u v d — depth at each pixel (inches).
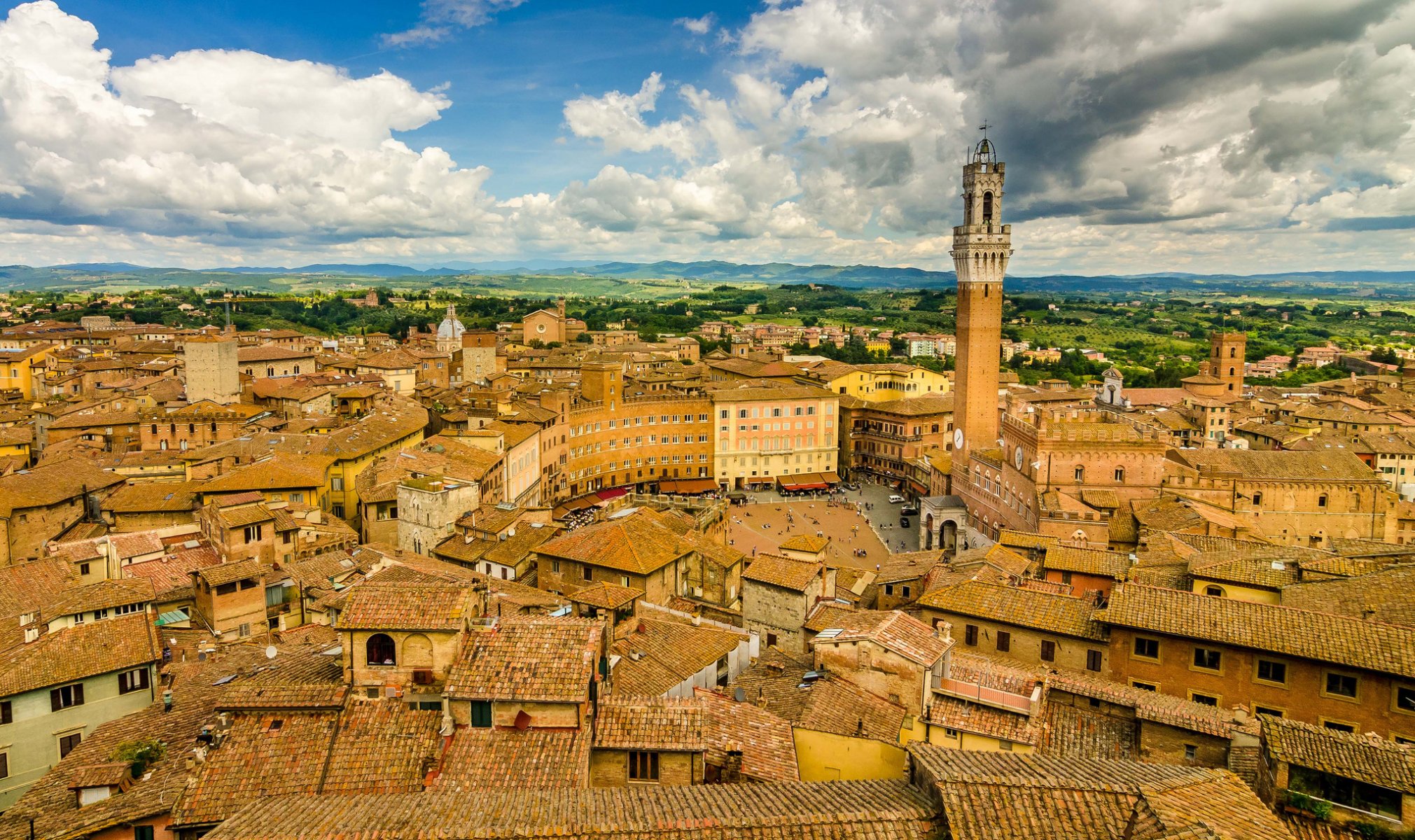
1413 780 1428.4
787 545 3555.6
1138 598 2532.0
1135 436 5551.2
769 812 1259.8
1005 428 6323.8
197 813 1534.2
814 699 2014.0
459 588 1867.6
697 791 1402.6
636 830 1200.8
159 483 4739.2
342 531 4232.3
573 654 1772.9
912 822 1198.3
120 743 1913.1
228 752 1657.2
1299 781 1515.7
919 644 2106.3
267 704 1731.1
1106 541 4670.3
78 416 6432.1
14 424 6845.5
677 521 4365.2
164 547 3644.2
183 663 2657.5
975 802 1181.1
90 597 2785.4
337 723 1710.1
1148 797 1149.1
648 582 3457.2
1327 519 5698.8
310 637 2785.4
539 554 3740.2
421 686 1764.3
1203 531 4160.9
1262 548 3336.6
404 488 4724.4
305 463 5137.8
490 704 1678.2
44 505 4370.1
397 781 1574.8
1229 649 2320.4
